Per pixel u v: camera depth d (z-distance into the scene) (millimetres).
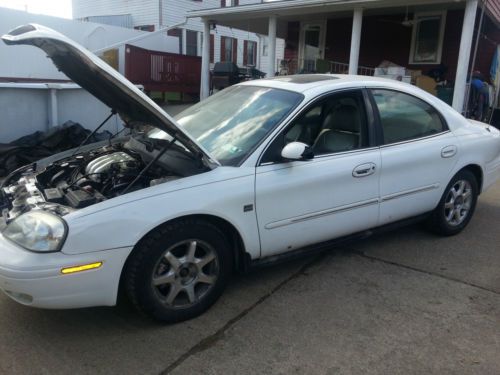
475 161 4438
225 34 24281
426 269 3795
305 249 3480
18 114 6855
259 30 16094
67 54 2736
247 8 12094
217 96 4090
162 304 2846
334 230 3537
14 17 13227
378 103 3803
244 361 2588
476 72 12008
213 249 3006
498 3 12195
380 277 3639
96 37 15484
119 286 2832
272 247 3252
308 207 3322
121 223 2586
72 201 2725
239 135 3330
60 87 7090
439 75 12242
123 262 2619
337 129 3594
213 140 3383
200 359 2600
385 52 13336
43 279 2430
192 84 17625
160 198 2732
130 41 14461
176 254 2902
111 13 23094
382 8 11859
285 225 3246
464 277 3664
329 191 3404
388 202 3816
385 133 3799
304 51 15047
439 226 4414
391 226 3994
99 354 2633
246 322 2975
